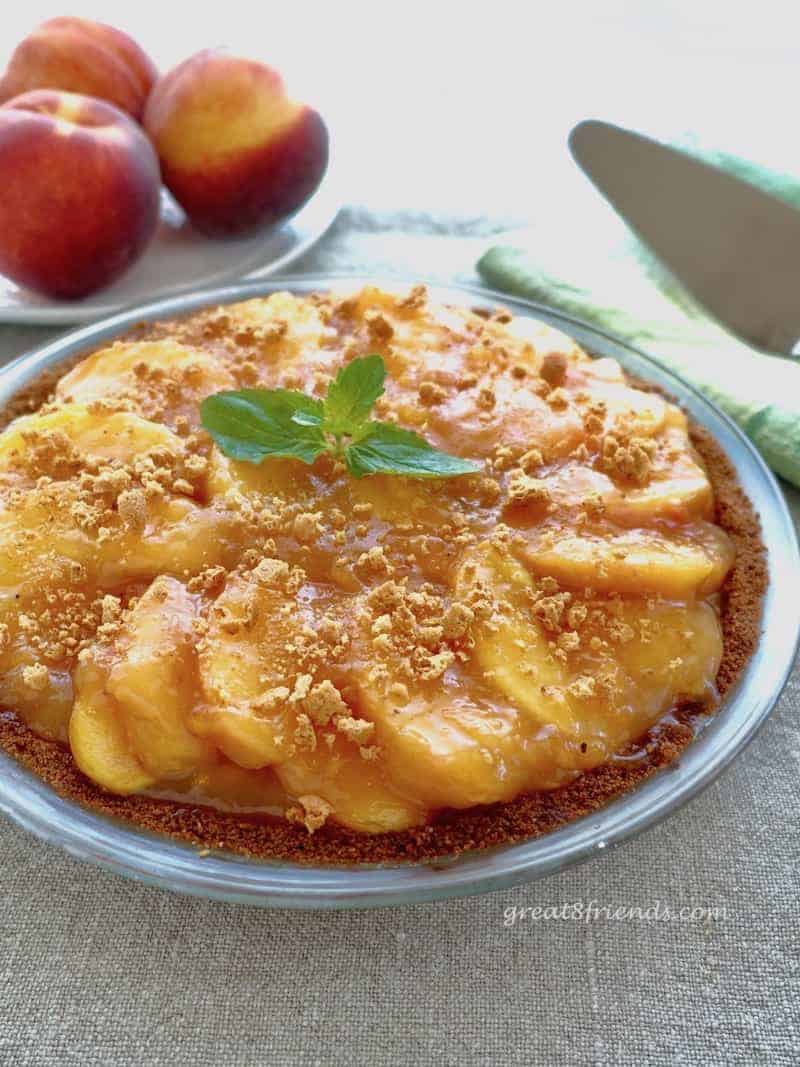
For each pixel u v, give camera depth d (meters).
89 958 0.29
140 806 0.29
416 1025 0.28
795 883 0.31
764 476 0.37
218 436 0.33
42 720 0.30
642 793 0.29
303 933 0.29
